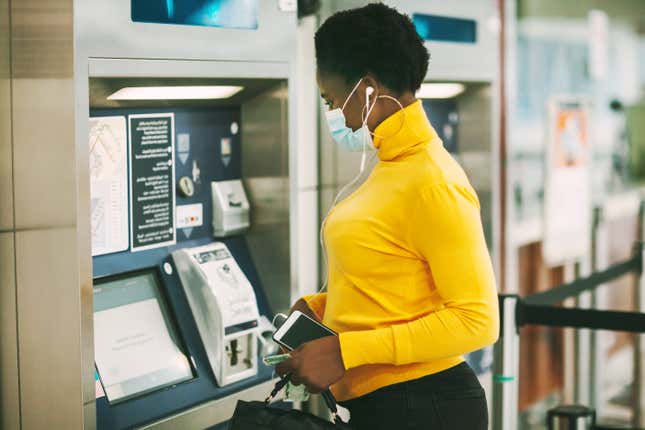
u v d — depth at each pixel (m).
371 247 1.86
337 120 1.95
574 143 5.01
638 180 6.50
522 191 4.86
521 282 4.90
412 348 1.80
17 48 2.02
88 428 2.05
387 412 1.90
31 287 2.09
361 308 1.91
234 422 1.92
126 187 2.41
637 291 4.00
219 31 2.36
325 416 3.07
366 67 1.87
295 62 2.62
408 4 3.23
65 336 2.04
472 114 3.82
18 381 2.14
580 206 5.11
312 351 1.84
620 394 5.42
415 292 1.87
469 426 1.90
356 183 3.10
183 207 2.60
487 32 3.69
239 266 2.74
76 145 1.97
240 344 2.62
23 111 2.04
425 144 1.88
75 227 1.99
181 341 2.52
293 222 2.70
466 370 1.93
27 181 2.06
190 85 2.38
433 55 3.38
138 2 2.16
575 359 4.93
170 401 2.39
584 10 5.55
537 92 5.05
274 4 2.53
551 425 3.04
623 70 6.21
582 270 5.18
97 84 2.11
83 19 1.98
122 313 2.41
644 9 5.97
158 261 2.53
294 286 2.72
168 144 2.53
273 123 2.68
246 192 2.78
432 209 1.79
